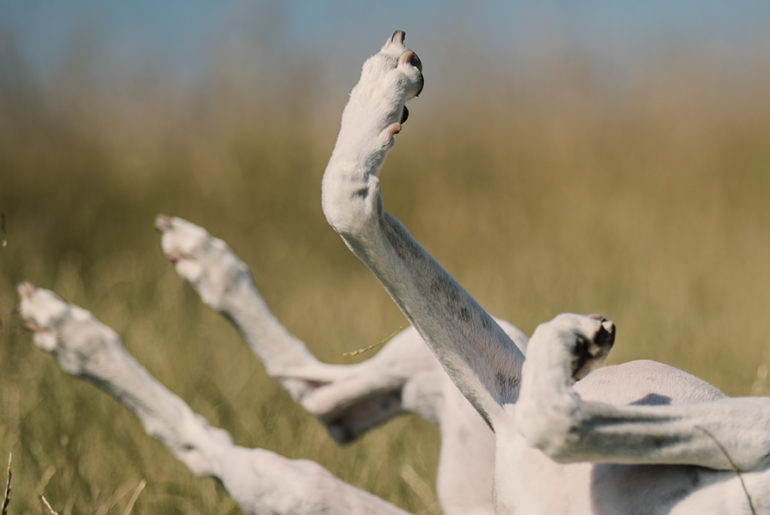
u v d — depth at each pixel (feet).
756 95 38.45
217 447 15.11
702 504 10.76
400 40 11.94
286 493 13.69
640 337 22.40
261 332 16.56
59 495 15.76
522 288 25.73
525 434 10.41
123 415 18.39
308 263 29.86
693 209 32.30
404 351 15.55
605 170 35.19
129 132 35.78
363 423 16.33
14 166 33.73
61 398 18.61
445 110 38.75
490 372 11.84
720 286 26.08
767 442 10.41
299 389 16.49
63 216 31.24
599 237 30.30
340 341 22.97
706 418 10.43
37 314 15.97
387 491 17.19
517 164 35.86
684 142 36.19
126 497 16.11
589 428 10.25
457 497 14.25
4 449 16.51
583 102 38.42
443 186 35.06
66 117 35.53
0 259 26.76
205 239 16.66
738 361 20.85
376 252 11.16
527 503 11.56
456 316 11.64
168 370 20.26
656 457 10.47
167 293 24.72
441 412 15.29
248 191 33.09
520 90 39.11
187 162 34.65
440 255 30.45
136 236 30.96
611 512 11.12
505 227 31.58
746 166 34.88
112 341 15.94
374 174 11.12
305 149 34.86
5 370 19.33
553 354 10.49
